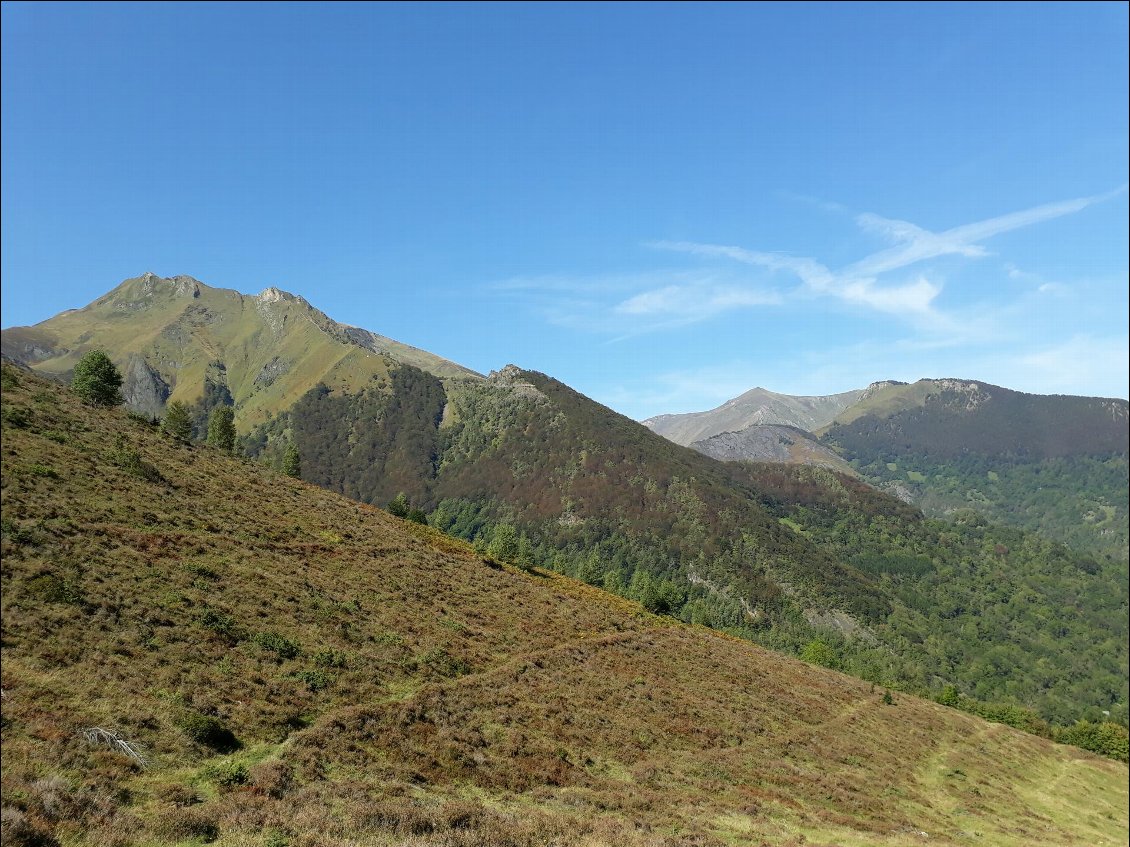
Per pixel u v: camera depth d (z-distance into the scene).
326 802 21.94
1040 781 71.12
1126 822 61.81
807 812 37.16
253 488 71.38
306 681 33.25
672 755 41.47
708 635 95.12
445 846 20.39
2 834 14.34
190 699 26.72
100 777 19.09
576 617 70.94
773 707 62.25
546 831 23.78
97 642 28.27
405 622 48.56
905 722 77.62
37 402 66.50
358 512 83.00
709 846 26.34
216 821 18.55
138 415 84.62
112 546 39.56
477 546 100.25
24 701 21.70
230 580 42.12
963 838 39.91
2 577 30.27
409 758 28.78
